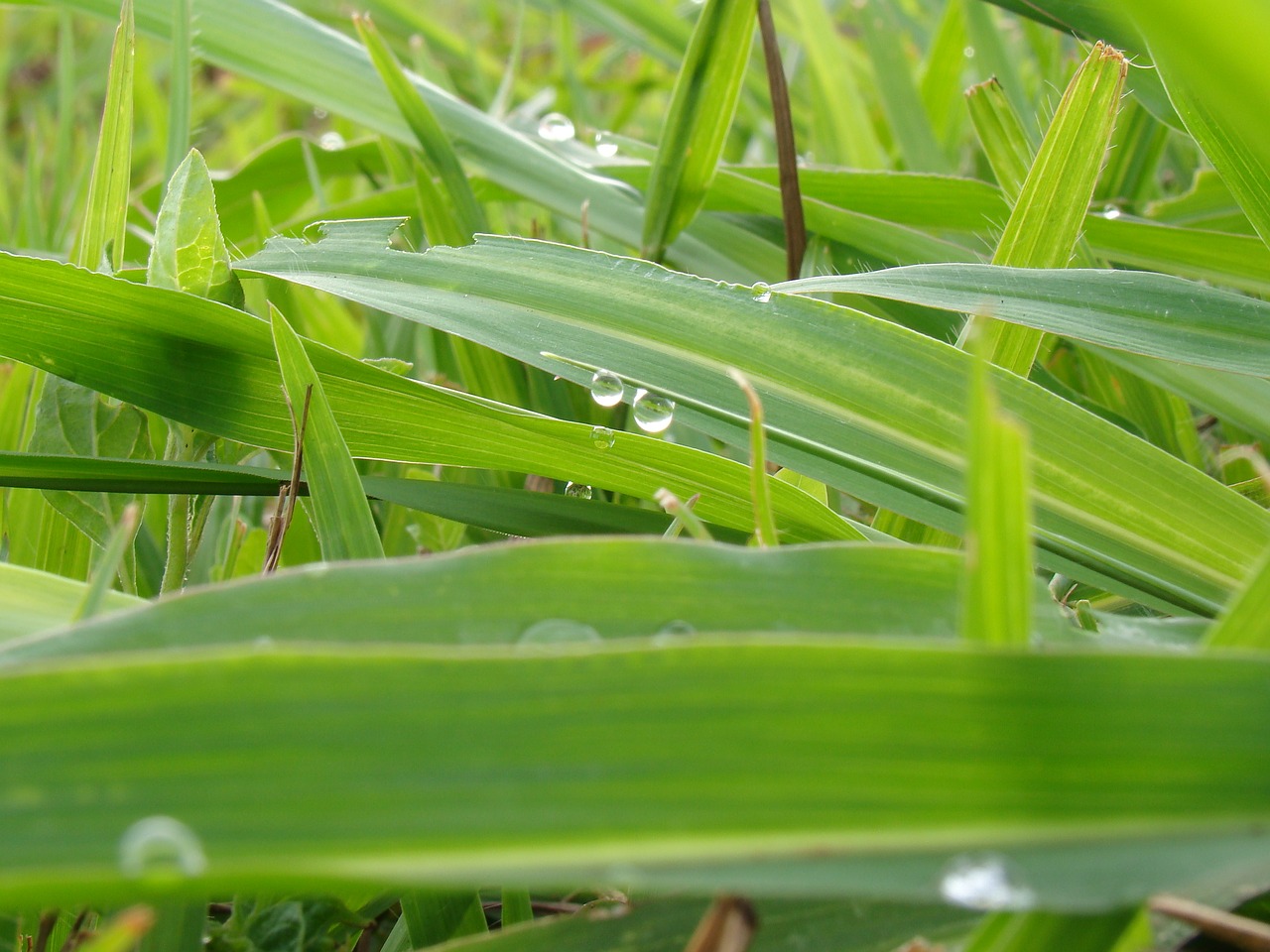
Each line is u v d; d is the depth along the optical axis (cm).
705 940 10
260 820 8
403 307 14
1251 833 8
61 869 8
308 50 20
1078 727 9
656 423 14
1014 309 14
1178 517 13
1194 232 17
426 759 8
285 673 9
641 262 14
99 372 14
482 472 17
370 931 13
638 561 11
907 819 8
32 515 15
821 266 19
